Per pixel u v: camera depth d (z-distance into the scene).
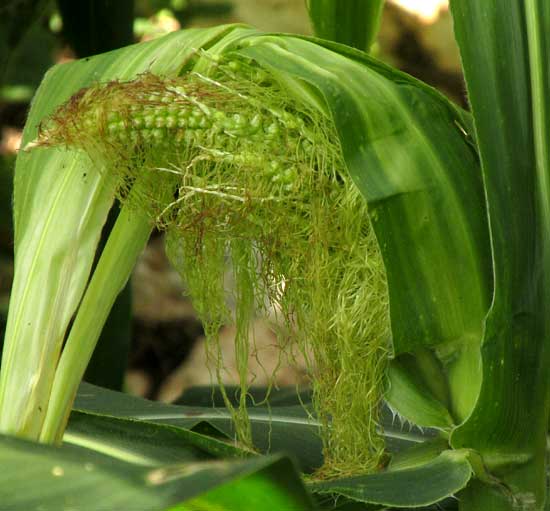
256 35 0.55
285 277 0.55
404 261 0.53
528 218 0.54
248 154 0.52
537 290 0.54
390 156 0.53
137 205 0.55
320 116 0.54
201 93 0.52
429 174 0.53
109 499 0.39
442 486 0.52
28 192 0.56
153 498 0.39
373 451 0.57
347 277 0.54
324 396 0.56
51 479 0.40
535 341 0.54
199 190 0.52
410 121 0.54
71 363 0.55
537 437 0.54
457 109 0.55
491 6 0.54
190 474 0.40
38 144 0.53
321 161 0.53
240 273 0.56
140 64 0.56
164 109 0.52
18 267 0.55
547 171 0.54
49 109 0.56
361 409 0.55
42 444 0.42
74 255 0.55
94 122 0.52
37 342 0.55
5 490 0.40
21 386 0.54
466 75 0.53
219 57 0.55
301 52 0.54
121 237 0.56
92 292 0.55
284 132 0.53
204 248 0.55
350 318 0.54
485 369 0.53
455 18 0.53
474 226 0.54
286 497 0.44
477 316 0.54
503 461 0.54
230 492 0.44
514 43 0.54
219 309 0.57
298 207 0.53
